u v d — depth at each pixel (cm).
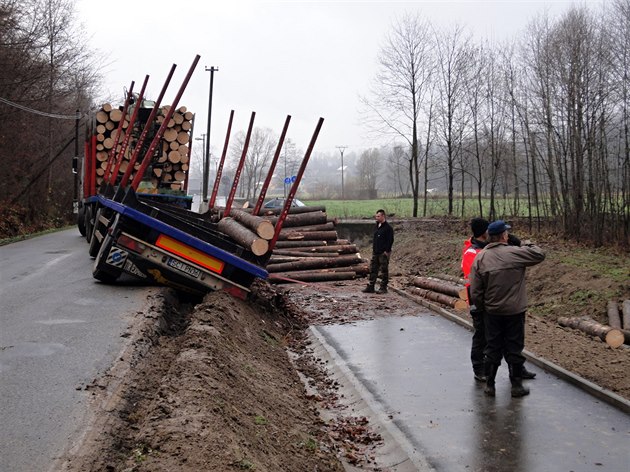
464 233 2517
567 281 1495
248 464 430
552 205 2483
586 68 2283
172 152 1812
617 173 2150
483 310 741
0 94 3033
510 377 734
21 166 3409
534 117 2698
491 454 569
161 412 495
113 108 1853
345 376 843
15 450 452
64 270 1438
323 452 586
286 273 1647
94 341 760
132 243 1046
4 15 2847
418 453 576
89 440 471
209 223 1327
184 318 1021
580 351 916
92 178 1858
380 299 1425
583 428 626
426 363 892
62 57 3538
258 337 963
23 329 827
